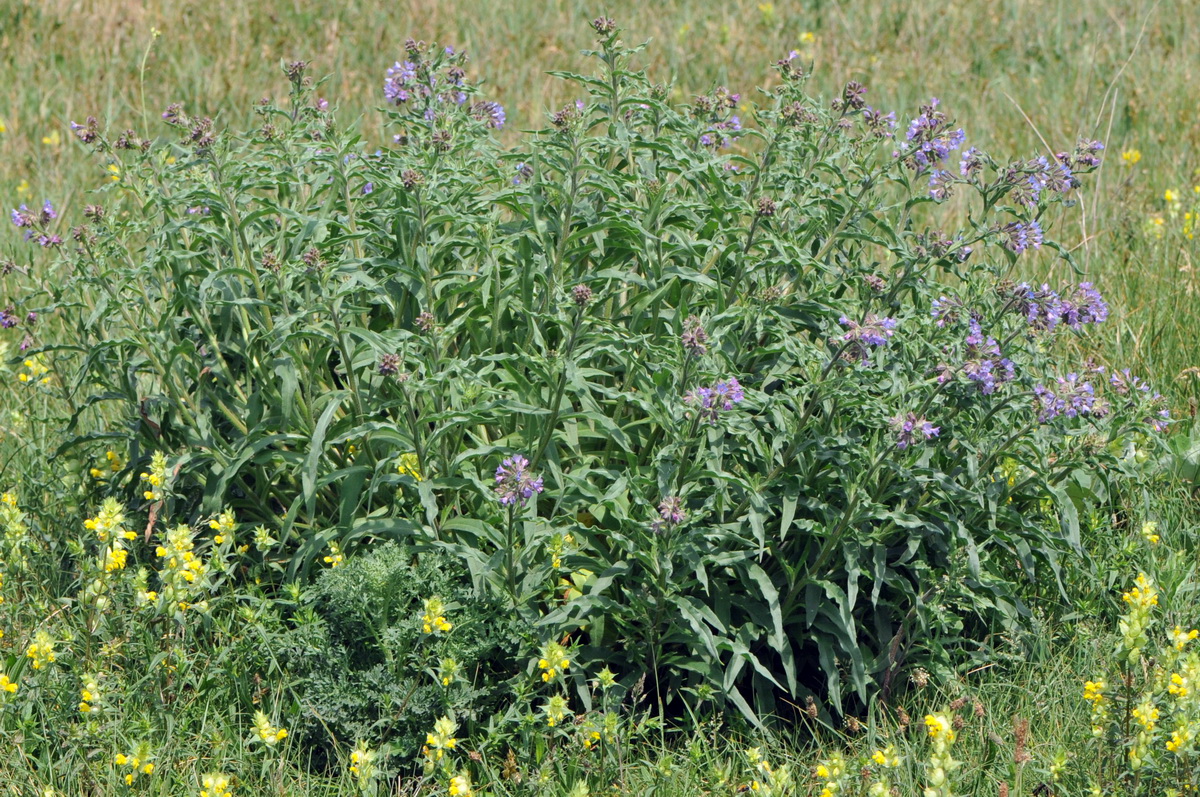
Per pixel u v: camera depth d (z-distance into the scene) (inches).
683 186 210.8
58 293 183.6
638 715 174.9
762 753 163.0
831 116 190.2
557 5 505.0
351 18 483.2
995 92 418.0
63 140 386.0
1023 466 191.5
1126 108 388.5
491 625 166.2
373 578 162.6
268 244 189.2
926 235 175.5
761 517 160.6
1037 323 171.0
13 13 470.0
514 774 157.4
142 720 159.0
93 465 207.2
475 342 184.5
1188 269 276.1
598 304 189.9
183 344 177.8
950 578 169.3
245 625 172.7
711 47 472.7
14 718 165.2
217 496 175.9
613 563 172.7
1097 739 157.2
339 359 192.9
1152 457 213.8
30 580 193.9
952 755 162.6
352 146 185.2
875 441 161.8
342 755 163.0
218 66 428.8
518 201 179.9
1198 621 188.9
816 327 182.9
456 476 171.2
